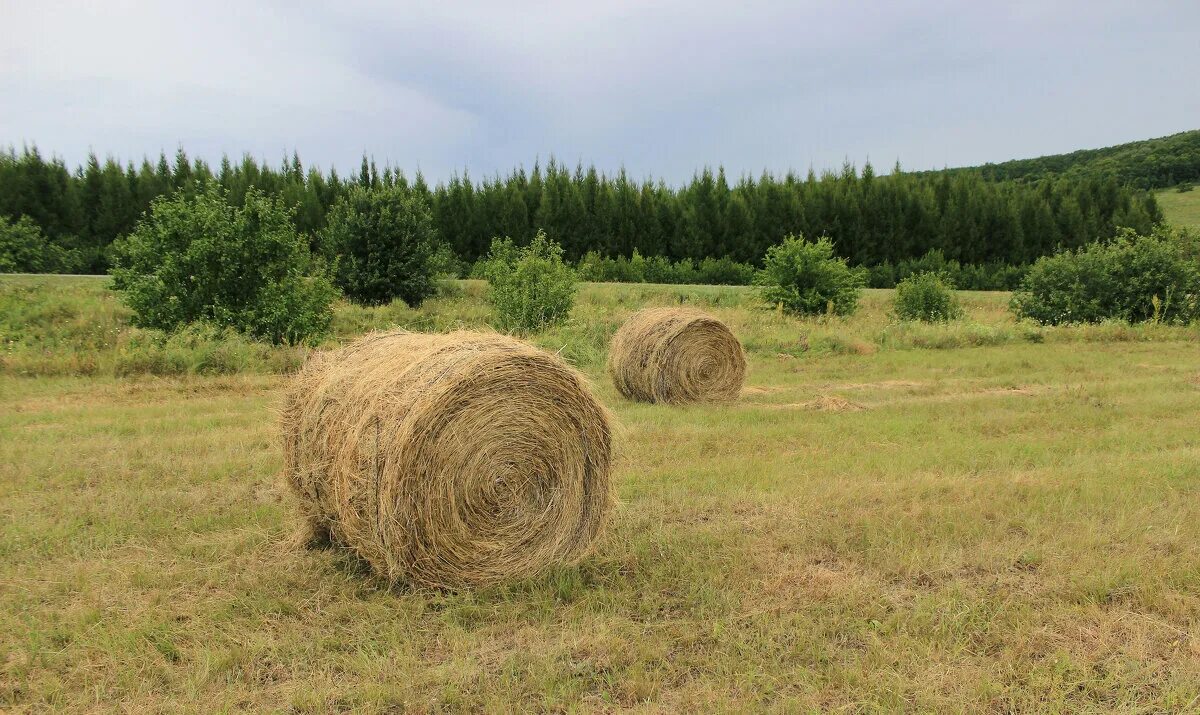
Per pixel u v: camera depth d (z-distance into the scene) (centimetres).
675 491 632
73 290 1973
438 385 451
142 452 743
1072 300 2216
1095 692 355
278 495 630
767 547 514
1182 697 348
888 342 1792
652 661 376
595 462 512
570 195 4444
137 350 1263
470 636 400
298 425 532
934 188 5006
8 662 371
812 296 2242
